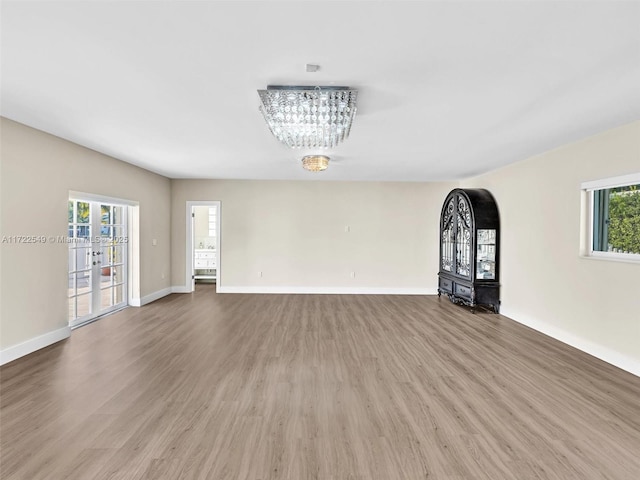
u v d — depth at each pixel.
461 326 4.95
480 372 3.35
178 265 7.50
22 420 2.45
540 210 4.71
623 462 2.06
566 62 2.19
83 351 3.85
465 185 7.06
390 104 2.92
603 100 2.80
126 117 3.32
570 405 2.73
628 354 3.39
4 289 3.49
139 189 6.09
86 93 2.74
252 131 3.77
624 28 1.81
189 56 2.14
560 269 4.33
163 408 2.63
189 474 1.93
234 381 3.11
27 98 2.86
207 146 4.46
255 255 7.53
